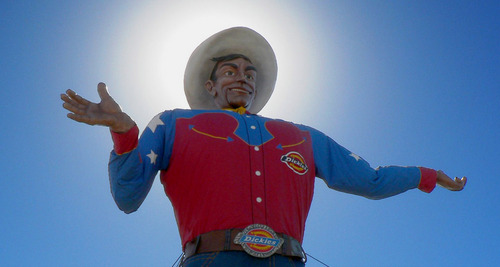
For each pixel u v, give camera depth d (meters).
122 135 5.11
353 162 6.71
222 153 5.82
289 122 6.71
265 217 5.48
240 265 5.16
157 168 5.86
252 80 7.48
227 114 6.39
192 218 5.53
